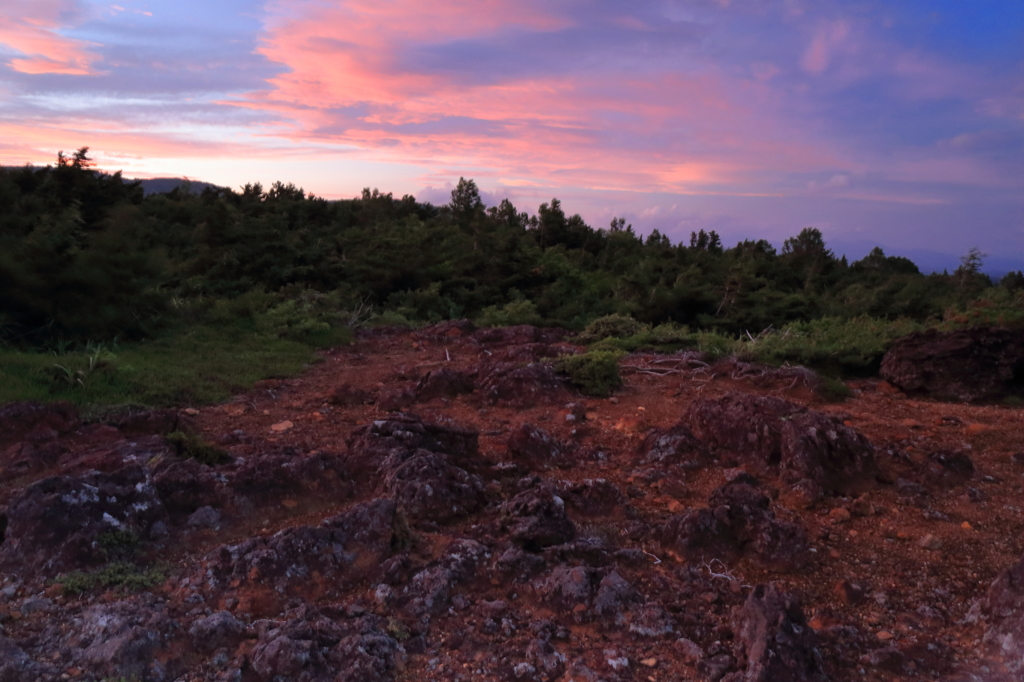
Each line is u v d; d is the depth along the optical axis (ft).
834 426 21.54
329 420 28.35
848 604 14.17
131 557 14.73
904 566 15.67
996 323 40.01
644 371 38.65
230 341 43.52
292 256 69.21
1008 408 30.55
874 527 17.87
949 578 15.08
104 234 41.81
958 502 19.40
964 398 31.99
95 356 30.66
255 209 119.96
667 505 19.56
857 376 37.65
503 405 31.22
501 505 18.24
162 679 10.99
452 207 158.51
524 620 13.25
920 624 13.34
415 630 12.78
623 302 82.99
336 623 12.53
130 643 11.22
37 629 12.22
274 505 17.66
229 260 65.26
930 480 20.68
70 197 81.87
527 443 23.00
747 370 36.37
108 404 26.04
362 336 52.54
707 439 24.14
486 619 13.15
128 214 45.19
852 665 11.89
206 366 35.22
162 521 15.92
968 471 21.21
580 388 33.88
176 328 43.80
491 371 33.83
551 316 70.79
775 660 11.01
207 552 15.43
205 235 68.44
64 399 25.95
